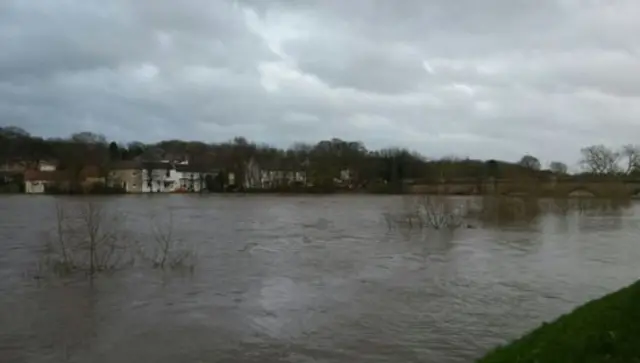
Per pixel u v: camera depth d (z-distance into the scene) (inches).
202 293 860.6
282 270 1071.6
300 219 2372.0
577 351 346.3
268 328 677.3
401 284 940.6
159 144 6476.4
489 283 950.4
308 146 5718.5
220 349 600.4
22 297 821.2
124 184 5167.3
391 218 2174.0
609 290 893.2
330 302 808.9
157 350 596.7
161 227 1872.5
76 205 3053.6
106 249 1222.3
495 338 634.8
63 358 570.3
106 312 744.3
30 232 1642.5
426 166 4621.1
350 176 5113.2
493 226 2030.0
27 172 4803.2
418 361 562.9
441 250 1376.7
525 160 4050.2
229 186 5319.9
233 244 1469.0
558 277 1008.9
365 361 564.1
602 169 4028.1
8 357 571.5
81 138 4931.1
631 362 320.5
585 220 2377.0
